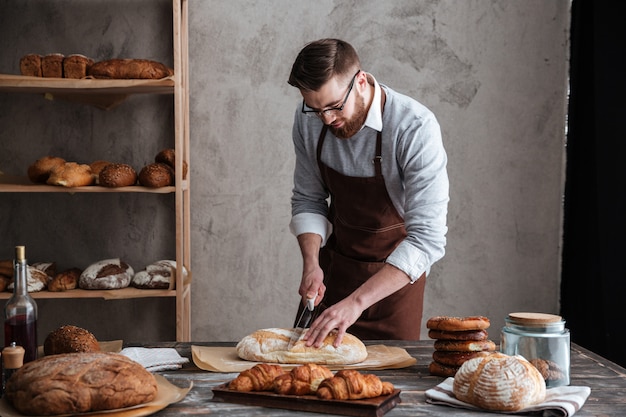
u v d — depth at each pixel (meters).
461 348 1.84
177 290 3.29
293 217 2.77
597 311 3.50
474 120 3.81
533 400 1.58
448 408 1.62
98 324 3.79
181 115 3.51
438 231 2.35
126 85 3.22
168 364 1.92
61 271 3.72
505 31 3.78
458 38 3.77
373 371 1.93
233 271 3.81
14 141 3.68
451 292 3.88
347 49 2.17
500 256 3.87
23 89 3.39
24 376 1.52
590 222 3.55
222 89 3.74
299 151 2.75
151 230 3.75
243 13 3.72
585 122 3.59
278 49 3.74
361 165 2.55
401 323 2.73
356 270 2.72
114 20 3.66
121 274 3.40
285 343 1.99
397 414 1.58
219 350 2.11
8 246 3.72
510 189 3.84
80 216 3.74
